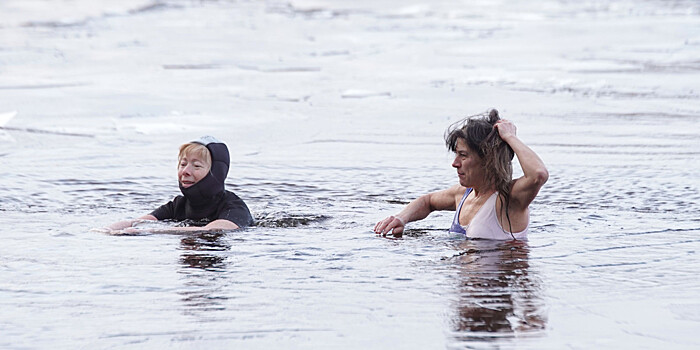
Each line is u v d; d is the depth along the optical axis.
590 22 82.81
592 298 11.86
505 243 15.45
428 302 11.66
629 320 10.94
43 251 14.76
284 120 34.25
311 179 22.77
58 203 19.77
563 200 19.86
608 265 13.73
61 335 10.39
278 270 13.44
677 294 12.07
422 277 13.01
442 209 17.67
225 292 12.20
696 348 9.99
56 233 16.36
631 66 51.75
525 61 55.28
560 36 70.75
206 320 10.95
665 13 91.81
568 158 25.53
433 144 28.66
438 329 10.59
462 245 15.29
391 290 12.27
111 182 22.17
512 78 47.25
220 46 65.44
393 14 96.00
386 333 10.46
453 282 12.70
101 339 10.26
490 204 16.16
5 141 29.05
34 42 66.19
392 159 25.81
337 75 49.66
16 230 16.64
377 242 15.60
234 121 33.97
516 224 16.06
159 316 11.10
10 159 25.44
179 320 10.95
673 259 14.13
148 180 22.50
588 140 28.95
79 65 53.81
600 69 50.53
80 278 12.95
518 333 10.46
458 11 99.12
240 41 68.94
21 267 13.61
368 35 73.88
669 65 51.84
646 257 14.29
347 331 10.54
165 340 10.23
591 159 25.34
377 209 19.16
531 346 10.02
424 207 17.64
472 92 42.03
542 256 14.37
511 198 16.08
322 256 14.42
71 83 45.34
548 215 18.11
